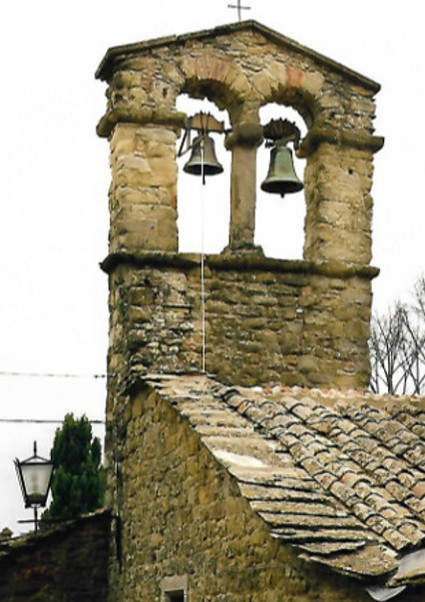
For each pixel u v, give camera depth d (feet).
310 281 59.11
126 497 56.59
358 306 59.67
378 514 38.75
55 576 61.67
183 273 57.36
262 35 60.13
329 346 58.85
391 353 119.24
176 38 58.95
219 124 60.08
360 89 61.52
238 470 41.68
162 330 56.49
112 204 58.95
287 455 43.75
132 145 58.13
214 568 44.27
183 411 47.50
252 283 58.23
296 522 38.04
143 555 53.57
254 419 46.73
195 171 60.08
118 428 57.47
